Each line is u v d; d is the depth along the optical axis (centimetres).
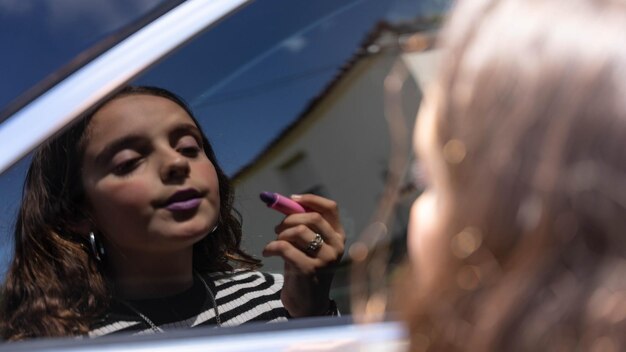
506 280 108
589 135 104
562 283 106
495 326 108
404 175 200
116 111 200
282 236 209
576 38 106
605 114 104
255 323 200
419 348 115
